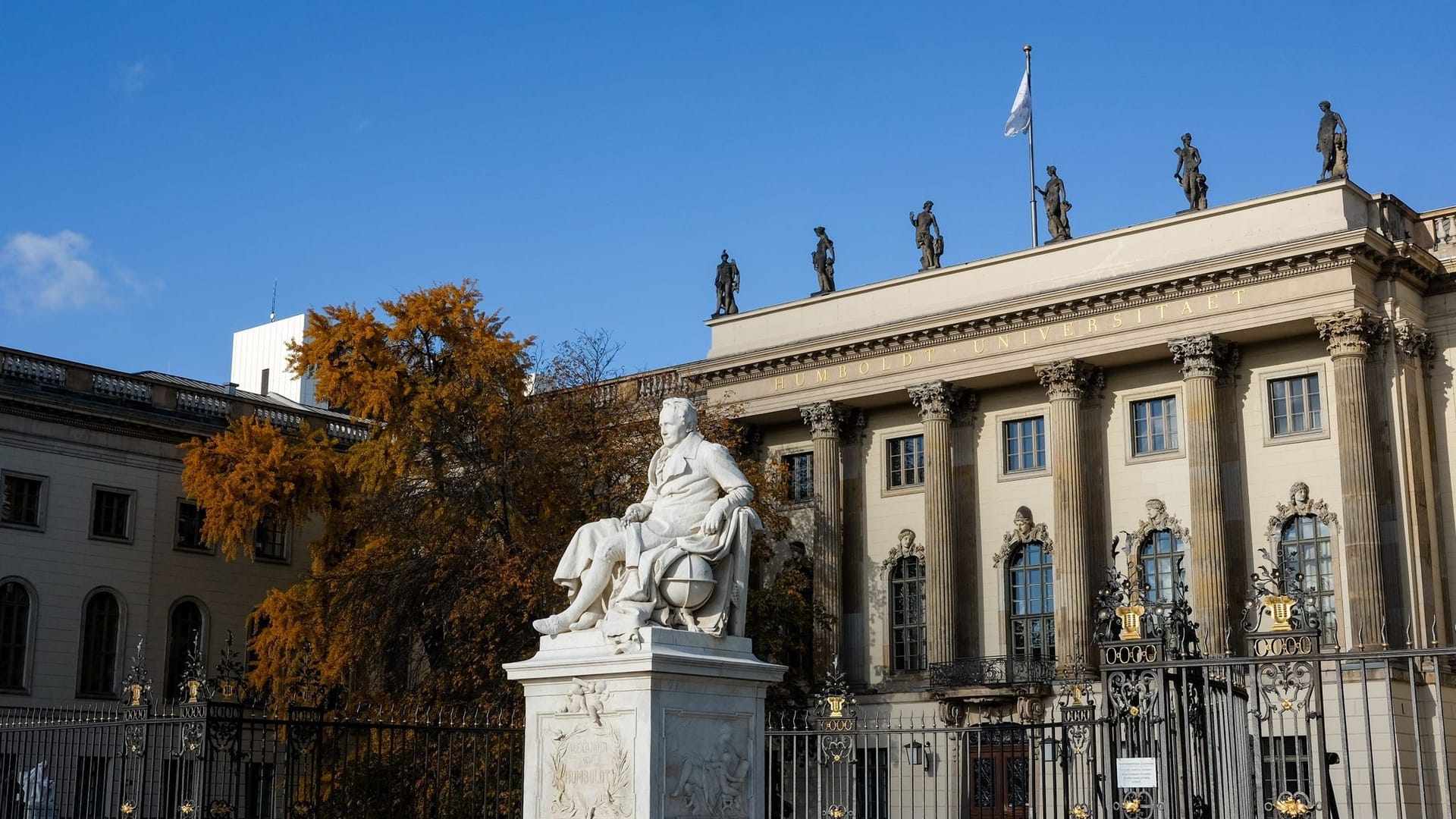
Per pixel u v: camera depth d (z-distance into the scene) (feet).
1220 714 72.90
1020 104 258.16
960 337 247.09
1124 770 67.31
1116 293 229.86
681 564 58.70
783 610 217.36
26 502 238.48
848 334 255.50
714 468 61.26
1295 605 67.00
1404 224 228.02
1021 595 244.22
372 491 211.20
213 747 81.05
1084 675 223.10
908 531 255.29
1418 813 188.85
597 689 57.67
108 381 251.60
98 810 94.17
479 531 192.75
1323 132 223.10
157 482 255.91
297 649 208.23
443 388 202.90
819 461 259.39
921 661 251.19
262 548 270.46
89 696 241.35
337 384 213.87
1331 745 197.98
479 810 112.06
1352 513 208.85
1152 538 232.12
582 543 60.54
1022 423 250.16
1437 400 223.30
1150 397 236.22
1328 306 213.87
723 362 269.03
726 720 59.06
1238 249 224.33
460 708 171.63
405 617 190.80
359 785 99.91
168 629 253.85
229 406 268.82
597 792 57.06
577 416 204.13
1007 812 201.16
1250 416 226.79
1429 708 197.67
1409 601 208.44
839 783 106.73
